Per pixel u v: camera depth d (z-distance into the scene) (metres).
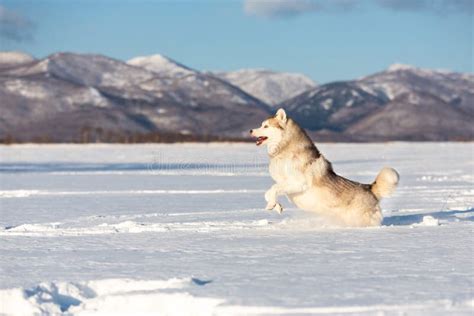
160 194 31.78
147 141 158.12
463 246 14.43
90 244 15.63
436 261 12.66
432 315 8.78
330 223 18.36
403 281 10.84
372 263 12.55
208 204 26.56
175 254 14.02
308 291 10.21
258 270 12.05
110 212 23.88
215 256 13.67
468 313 8.86
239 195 30.77
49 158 79.06
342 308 9.18
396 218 20.08
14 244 15.73
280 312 9.09
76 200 28.89
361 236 16.03
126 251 14.53
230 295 9.98
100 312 9.48
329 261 12.84
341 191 17.41
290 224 18.53
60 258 13.74
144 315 9.37
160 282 10.79
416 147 116.81
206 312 9.35
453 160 66.44
